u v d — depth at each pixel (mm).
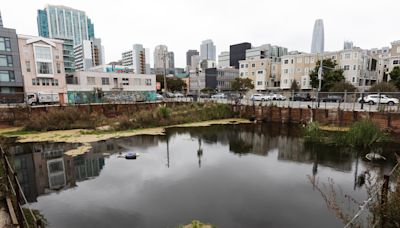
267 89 64188
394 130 17422
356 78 48938
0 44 38188
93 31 170750
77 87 46062
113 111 29562
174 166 12742
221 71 81188
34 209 8406
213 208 8367
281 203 8719
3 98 32094
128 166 12727
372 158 13352
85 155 14656
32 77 41625
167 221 7582
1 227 5734
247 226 7320
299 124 25125
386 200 4777
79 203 8812
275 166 12703
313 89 49000
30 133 20609
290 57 58844
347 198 8945
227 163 13258
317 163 13016
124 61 135750
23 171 12305
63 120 22781
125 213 8062
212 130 22859
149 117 24516
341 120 21250
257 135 20703
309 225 7348
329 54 53375
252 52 79938
